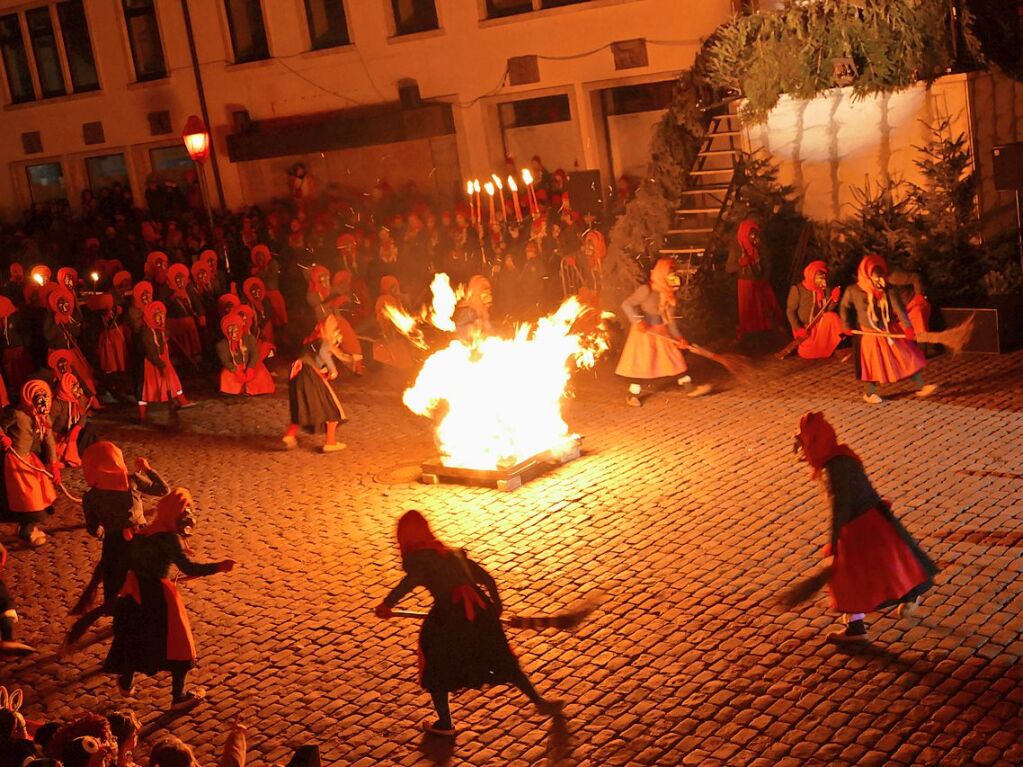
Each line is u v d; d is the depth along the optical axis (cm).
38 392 1147
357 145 2445
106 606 789
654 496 1060
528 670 775
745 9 1769
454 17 2314
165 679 843
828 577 733
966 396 1234
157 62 2778
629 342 1347
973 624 751
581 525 1014
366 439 1382
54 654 904
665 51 2097
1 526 1227
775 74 1577
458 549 709
